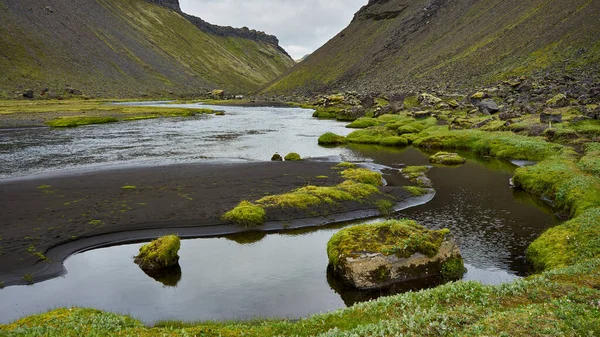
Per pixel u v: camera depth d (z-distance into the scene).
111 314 14.42
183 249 25.16
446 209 32.78
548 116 64.56
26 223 27.30
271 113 144.88
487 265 22.39
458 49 187.25
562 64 110.06
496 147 57.22
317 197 32.66
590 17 126.81
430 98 112.88
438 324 11.65
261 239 27.06
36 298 18.97
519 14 176.75
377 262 20.05
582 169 37.84
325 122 109.88
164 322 16.12
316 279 21.08
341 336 11.67
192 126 95.69
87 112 122.56
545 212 31.52
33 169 45.56
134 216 29.09
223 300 18.80
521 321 11.16
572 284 14.61
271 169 44.31
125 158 52.94
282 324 13.98
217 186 36.91
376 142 70.56
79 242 25.22
